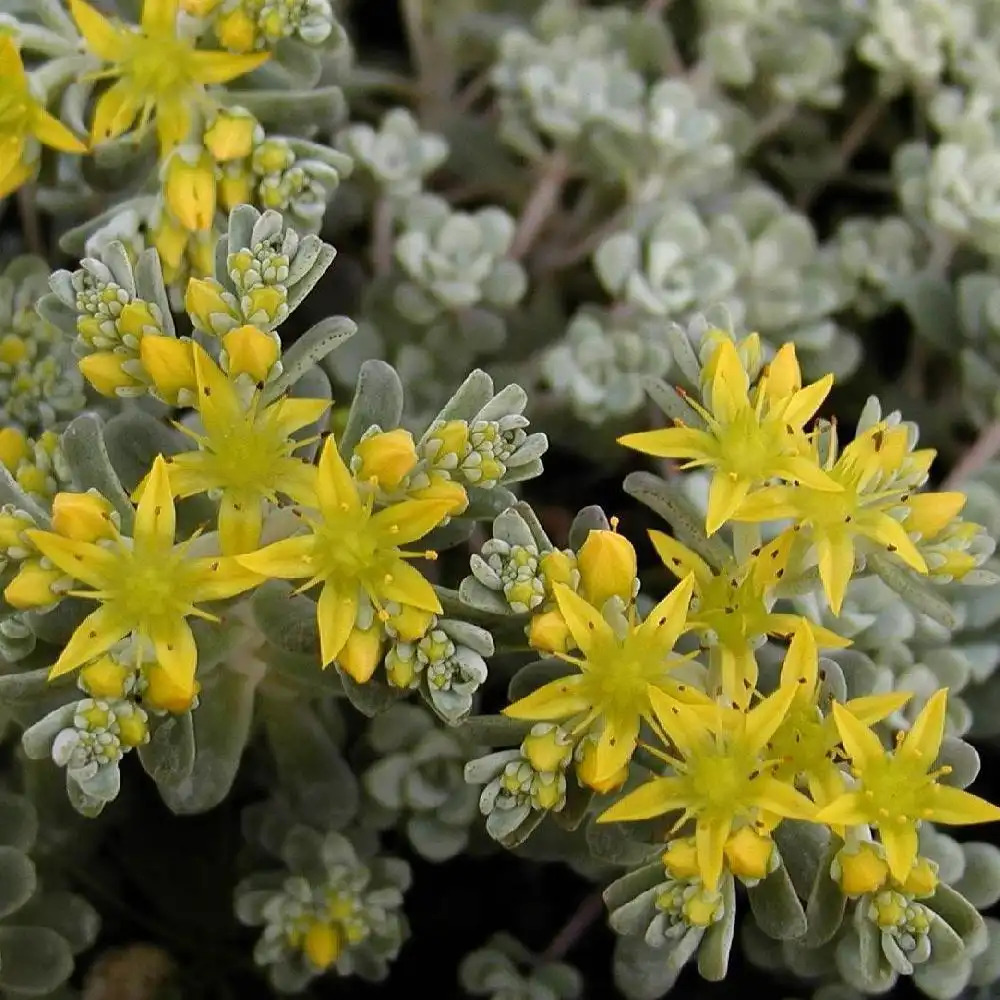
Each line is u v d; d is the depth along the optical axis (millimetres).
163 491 176
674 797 176
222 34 196
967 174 228
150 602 175
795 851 184
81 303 182
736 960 210
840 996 198
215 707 191
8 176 198
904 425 188
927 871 178
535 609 178
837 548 181
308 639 183
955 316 227
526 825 180
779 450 181
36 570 177
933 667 203
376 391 183
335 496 175
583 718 179
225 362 180
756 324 227
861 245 231
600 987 211
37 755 175
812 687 178
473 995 209
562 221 241
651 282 223
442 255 222
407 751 203
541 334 232
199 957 210
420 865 215
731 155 230
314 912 198
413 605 176
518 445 181
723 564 186
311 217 197
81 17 195
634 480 190
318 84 223
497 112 245
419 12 241
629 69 242
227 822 211
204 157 196
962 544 187
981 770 217
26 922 197
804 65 237
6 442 194
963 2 239
